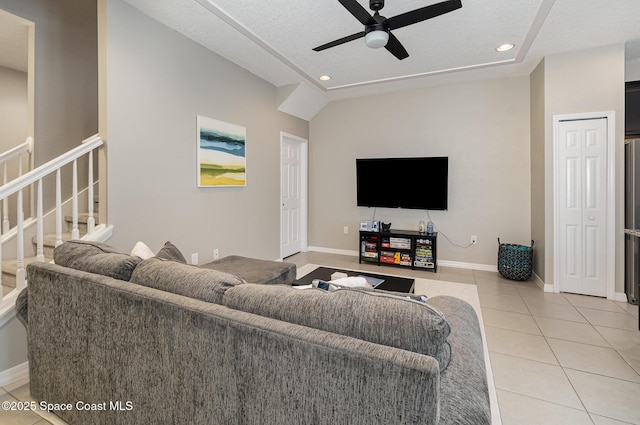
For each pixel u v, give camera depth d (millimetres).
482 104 4430
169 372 1183
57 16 3074
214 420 1096
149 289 1277
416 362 795
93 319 1391
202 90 3379
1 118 4164
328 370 884
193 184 3316
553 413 1668
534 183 4016
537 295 3438
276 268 2912
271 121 4570
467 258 4602
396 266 4672
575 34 3023
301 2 2561
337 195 5504
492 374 2014
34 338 1660
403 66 3898
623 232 3236
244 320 1026
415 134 4855
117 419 1354
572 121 3414
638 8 2590
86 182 3318
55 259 1739
